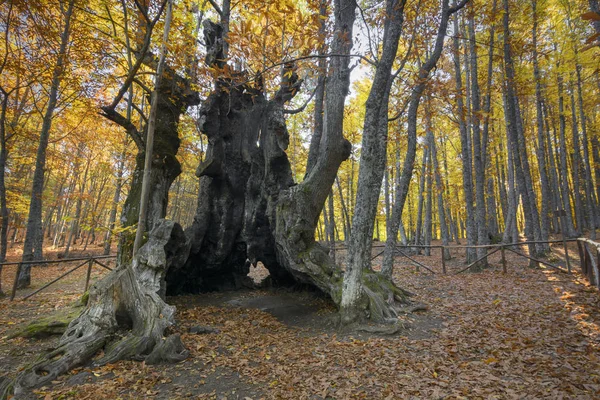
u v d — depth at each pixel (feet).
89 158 69.87
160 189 29.50
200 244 31.68
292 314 25.64
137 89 48.96
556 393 11.68
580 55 41.60
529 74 44.57
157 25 28.45
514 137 41.04
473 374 13.55
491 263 43.78
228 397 12.63
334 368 14.85
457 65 44.37
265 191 32.42
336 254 61.67
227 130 32.53
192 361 15.71
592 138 65.82
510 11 40.65
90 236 110.01
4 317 24.29
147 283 22.74
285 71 32.40
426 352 16.25
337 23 26.43
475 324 19.88
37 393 12.94
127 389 13.21
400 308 23.24
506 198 81.15
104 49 34.55
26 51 33.86
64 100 38.96
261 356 16.57
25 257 37.50
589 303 21.70
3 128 35.88
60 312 22.72
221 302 29.71
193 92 31.96
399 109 38.99
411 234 97.30
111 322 17.89
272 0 21.07
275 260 33.65
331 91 27.63
